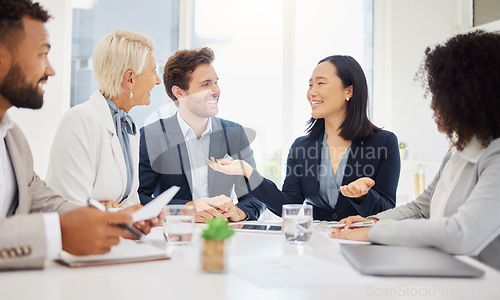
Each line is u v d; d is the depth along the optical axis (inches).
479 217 38.6
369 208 74.5
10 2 42.9
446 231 38.6
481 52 45.3
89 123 63.7
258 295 26.3
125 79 68.9
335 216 82.4
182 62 78.9
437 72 48.1
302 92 156.9
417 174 156.3
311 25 158.2
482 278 30.9
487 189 39.9
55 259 35.4
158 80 73.8
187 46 142.3
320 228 58.3
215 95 78.3
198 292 26.9
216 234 31.7
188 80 78.3
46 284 28.6
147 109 132.2
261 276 30.1
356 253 35.6
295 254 39.2
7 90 44.3
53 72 47.5
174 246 43.3
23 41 43.6
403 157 153.2
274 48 153.5
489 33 47.1
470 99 45.5
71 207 48.1
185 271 32.3
